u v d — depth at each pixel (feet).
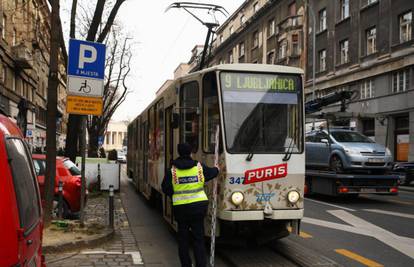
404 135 87.25
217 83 23.71
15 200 8.60
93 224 29.99
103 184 58.59
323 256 23.79
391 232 30.94
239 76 24.06
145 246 26.43
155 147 37.70
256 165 23.21
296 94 24.79
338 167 49.26
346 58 107.34
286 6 135.54
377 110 93.81
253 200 23.07
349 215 38.47
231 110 23.57
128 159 81.46
